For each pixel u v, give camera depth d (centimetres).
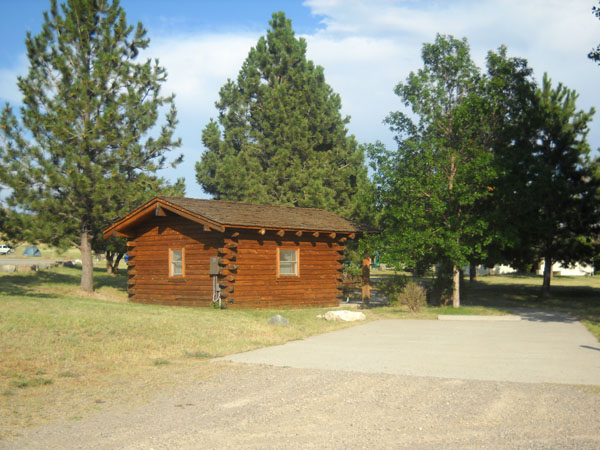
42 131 2252
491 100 2055
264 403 738
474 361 1041
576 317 1859
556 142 2702
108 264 3709
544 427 620
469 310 2014
